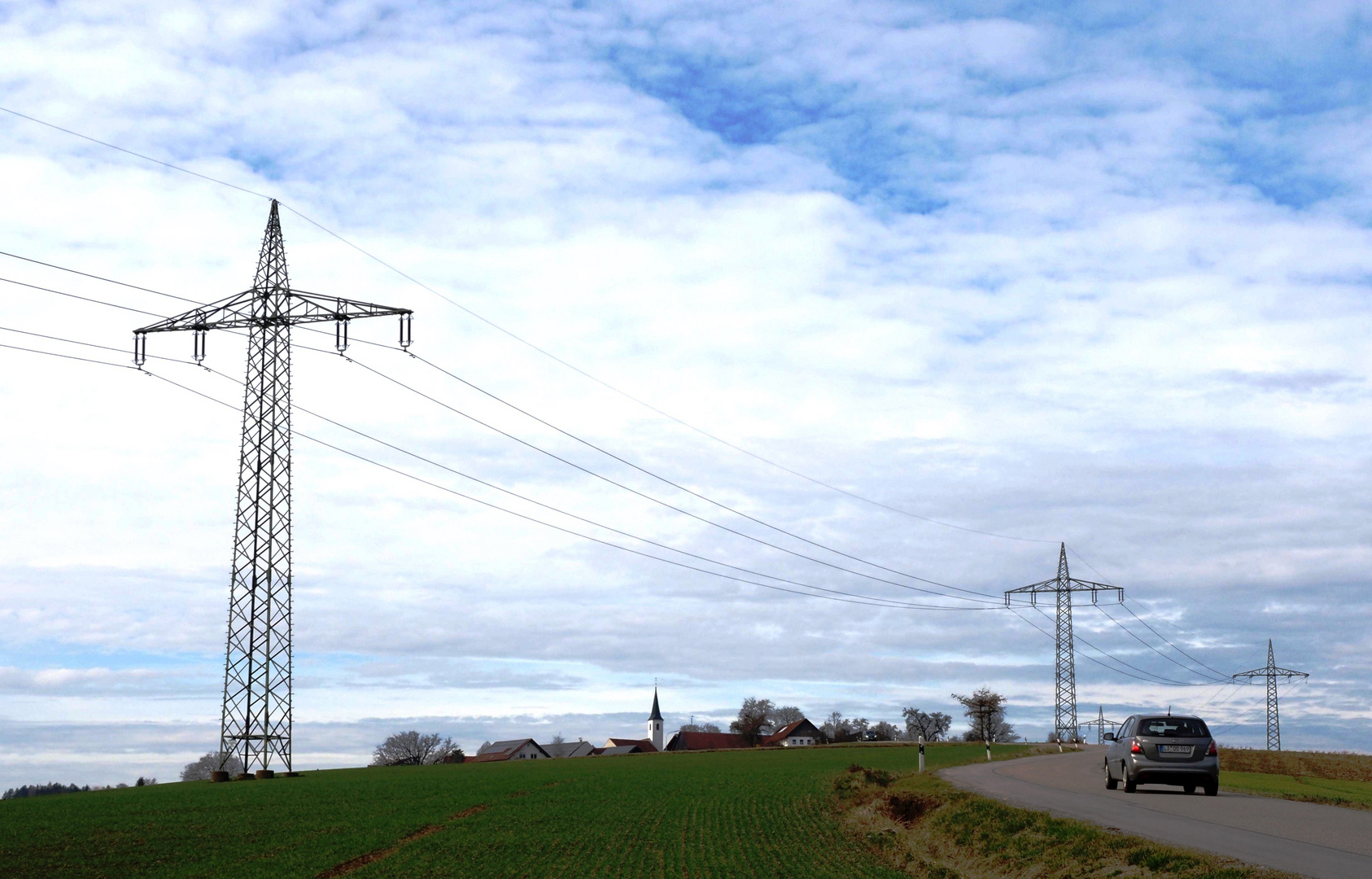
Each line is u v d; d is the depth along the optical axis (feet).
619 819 116.16
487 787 157.89
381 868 85.20
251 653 176.96
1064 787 122.72
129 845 97.66
